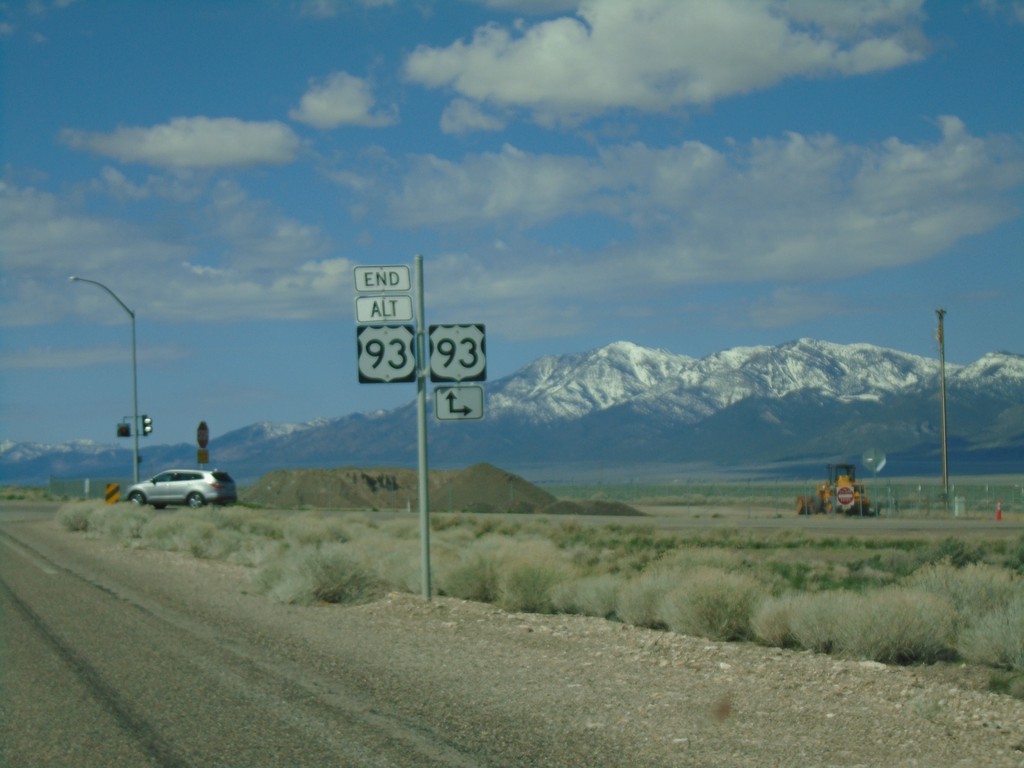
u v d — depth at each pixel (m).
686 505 112.69
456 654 16.14
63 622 18.88
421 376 22.25
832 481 83.69
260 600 22.84
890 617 16.42
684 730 11.37
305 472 106.19
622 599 20.77
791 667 15.18
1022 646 15.56
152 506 64.31
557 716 11.98
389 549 35.41
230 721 11.66
